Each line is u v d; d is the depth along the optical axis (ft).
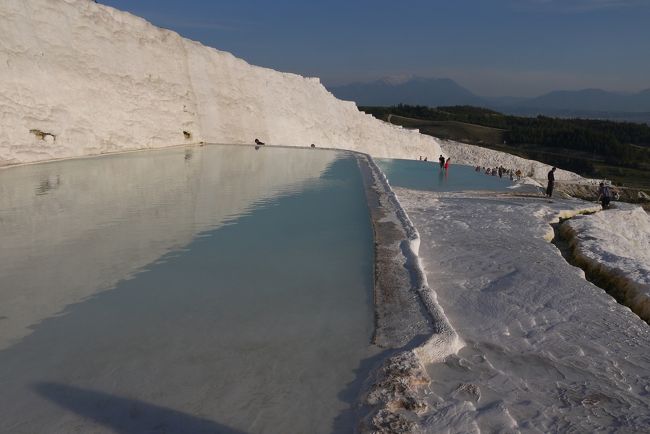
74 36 38.58
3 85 31.19
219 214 20.97
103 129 40.68
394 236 17.71
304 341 10.00
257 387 8.38
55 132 35.37
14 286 12.51
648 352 12.16
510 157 151.94
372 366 9.17
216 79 59.06
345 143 81.66
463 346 11.46
